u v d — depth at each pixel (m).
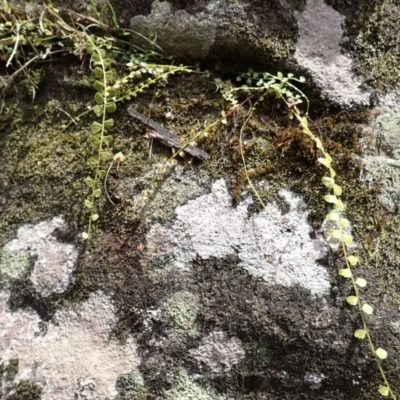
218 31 0.26
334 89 0.25
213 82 0.26
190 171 0.25
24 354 0.24
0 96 0.28
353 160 0.24
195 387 0.22
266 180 0.24
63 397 0.23
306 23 0.26
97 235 0.25
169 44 0.27
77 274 0.24
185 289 0.23
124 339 0.23
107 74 0.25
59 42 0.27
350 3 0.25
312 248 0.23
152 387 0.22
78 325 0.24
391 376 0.21
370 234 0.23
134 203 0.25
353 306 0.22
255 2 0.26
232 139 0.25
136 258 0.24
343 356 0.21
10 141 0.27
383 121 0.24
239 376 0.22
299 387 0.22
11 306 0.25
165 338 0.23
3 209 0.26
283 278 0.23
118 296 0.24
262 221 0.24
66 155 0.26
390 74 0.25
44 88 0.28
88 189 0.25
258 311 0.22
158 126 0.26
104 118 0.25
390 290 0.22
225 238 0.23
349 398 0.21
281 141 0.25
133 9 0.27
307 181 0.24
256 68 0.26
